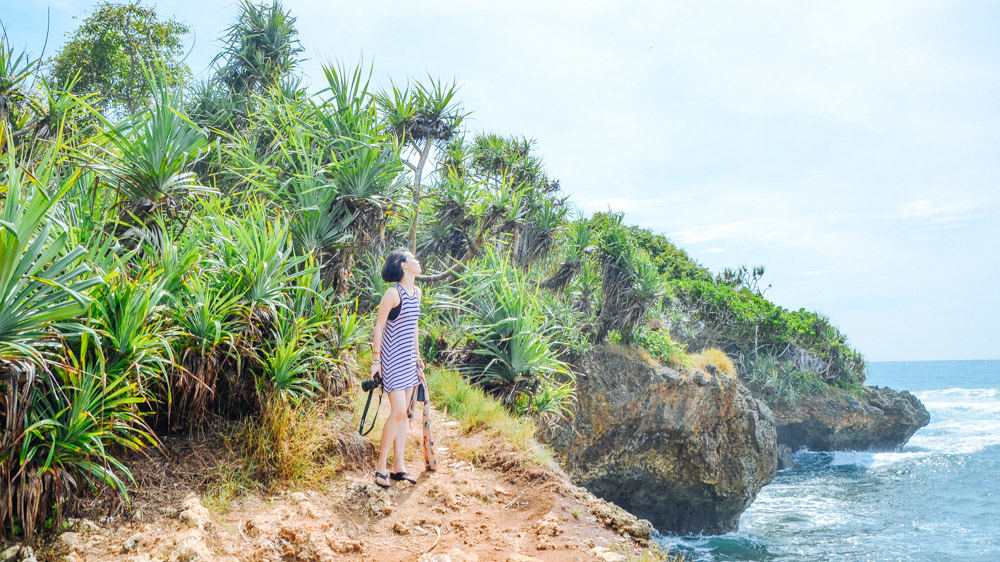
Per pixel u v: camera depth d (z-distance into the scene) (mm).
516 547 3498
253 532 3273
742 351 34250
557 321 12273
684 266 35344
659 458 16297
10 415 2725
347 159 6699
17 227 2709
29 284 2789
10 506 2713
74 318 3230
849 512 21766
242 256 4816
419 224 11016
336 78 7344
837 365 37906
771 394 32875
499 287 8953
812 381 34656
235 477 3766
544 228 12016
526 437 5605
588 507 4188
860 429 35531
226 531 3262
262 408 4289
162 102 4840
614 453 15203
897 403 37156
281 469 3928
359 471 4395
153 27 12289
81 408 3049
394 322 4297
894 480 28172
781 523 20031
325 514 3656
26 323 2775
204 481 3684
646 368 15242
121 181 4598
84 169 4363
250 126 9016
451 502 4133
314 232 6477
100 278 3027
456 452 5227
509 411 7941
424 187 10914
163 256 4277
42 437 2939
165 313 3986
